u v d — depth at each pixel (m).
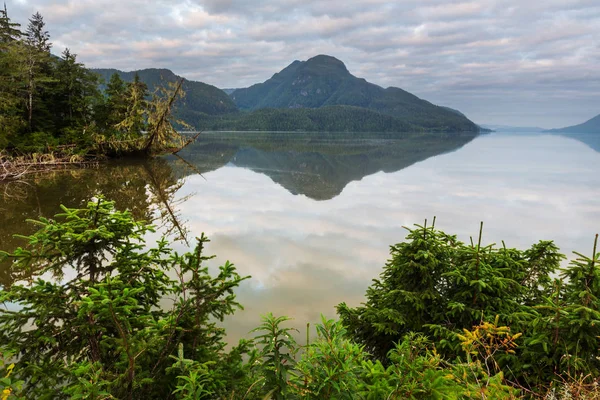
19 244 11.34
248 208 18.67
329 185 27.83
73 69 42.38
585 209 19.02
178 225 14.30
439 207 19.44
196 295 2.83
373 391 2.42
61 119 42.44
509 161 49.16
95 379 2.01
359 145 86.69
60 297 2.73
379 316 4.74
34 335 2.53
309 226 14.88
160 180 27.53
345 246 11.97
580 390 2.62
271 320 2.31
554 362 3.49
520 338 3.85
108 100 44.25
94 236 2.88
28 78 36.75
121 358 2.55
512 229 14.90
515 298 4.66
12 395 2.05
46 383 2.32
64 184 24.03
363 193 24.17
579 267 3.92
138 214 16.33
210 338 2.90
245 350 2.85
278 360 2.15
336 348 2.16
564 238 13.61
